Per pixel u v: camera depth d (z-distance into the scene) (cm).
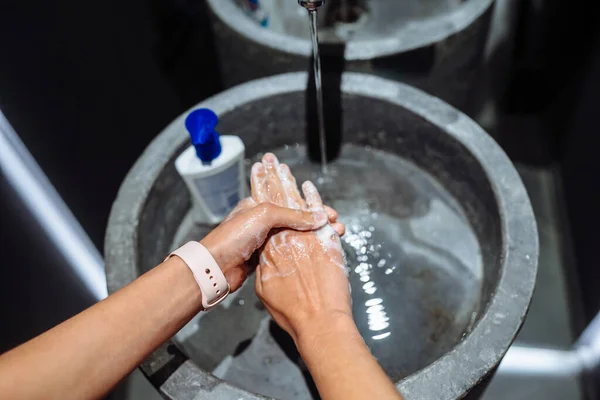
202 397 50
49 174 79
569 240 108
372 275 69
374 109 75
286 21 92
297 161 82
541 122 123
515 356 99
